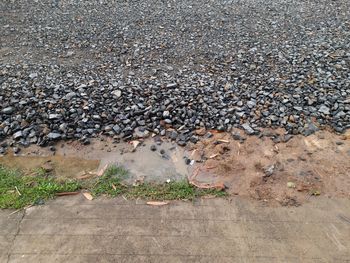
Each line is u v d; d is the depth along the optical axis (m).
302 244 2.78
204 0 7.42
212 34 5.98
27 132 3.86
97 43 5.66
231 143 3.79
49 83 4.54
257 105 4.23
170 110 4.12
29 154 3.67
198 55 5.33
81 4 7.18
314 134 3.89
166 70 4.93
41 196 3.17
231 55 5.31
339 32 5.96
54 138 3.78
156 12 6.83
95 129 3.92
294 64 5.03
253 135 3.88
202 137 3.86
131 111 4.09
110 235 2.84
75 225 2.92
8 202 3.09
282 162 3.55
